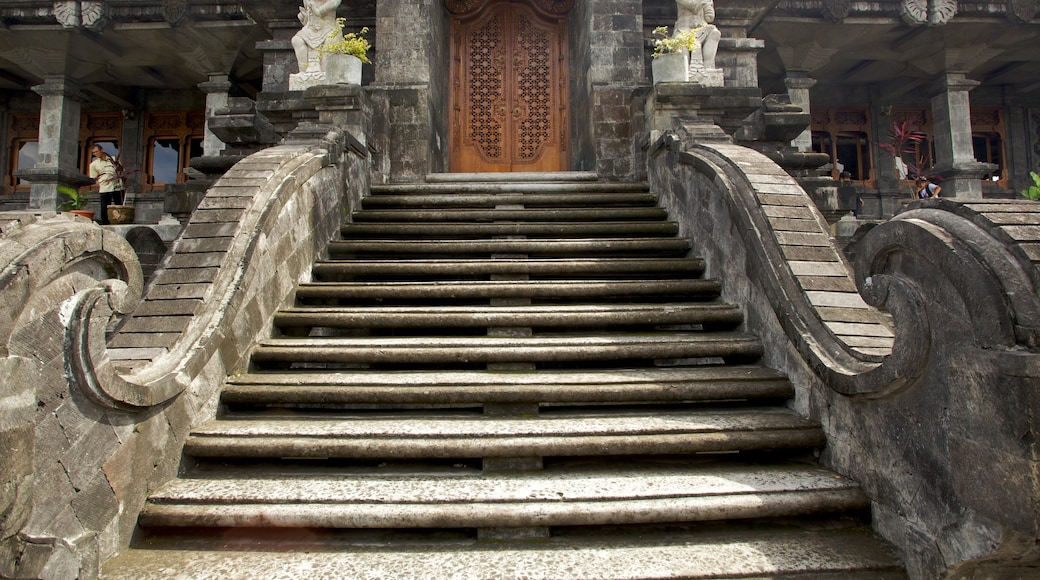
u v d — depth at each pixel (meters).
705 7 8.16
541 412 4.00
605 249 6.11
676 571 2.75
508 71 11.15
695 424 3.68
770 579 2.73
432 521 3.03
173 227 12.27
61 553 2.56
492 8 11.14
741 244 4.95
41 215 2.65
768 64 15.61
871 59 16.27
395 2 9.10
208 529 3.11
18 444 2.35
